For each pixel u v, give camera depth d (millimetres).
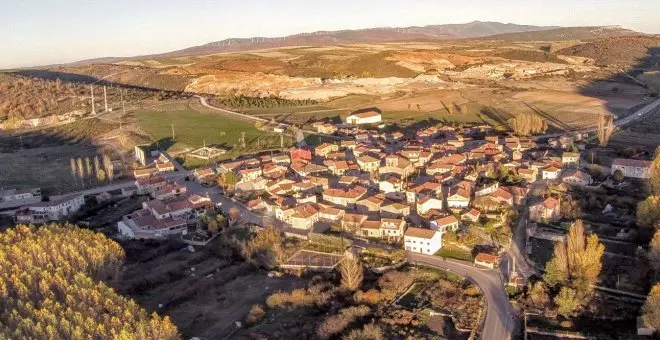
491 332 121000
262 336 121125
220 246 170625
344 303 134375
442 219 170125
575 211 179375
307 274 151875
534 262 150000
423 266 151500
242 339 121188
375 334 116812
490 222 173250
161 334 111938
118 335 107438
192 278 152125
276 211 192750
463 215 177625
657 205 156375
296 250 164250
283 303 135250
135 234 180875
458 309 129500
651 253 136375
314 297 136375
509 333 120688
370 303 132250
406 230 166250
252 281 150375
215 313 134375
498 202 186000
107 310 120500
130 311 118875
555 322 124188
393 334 120250
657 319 114625
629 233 160875
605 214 179250
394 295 135750
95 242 153750
